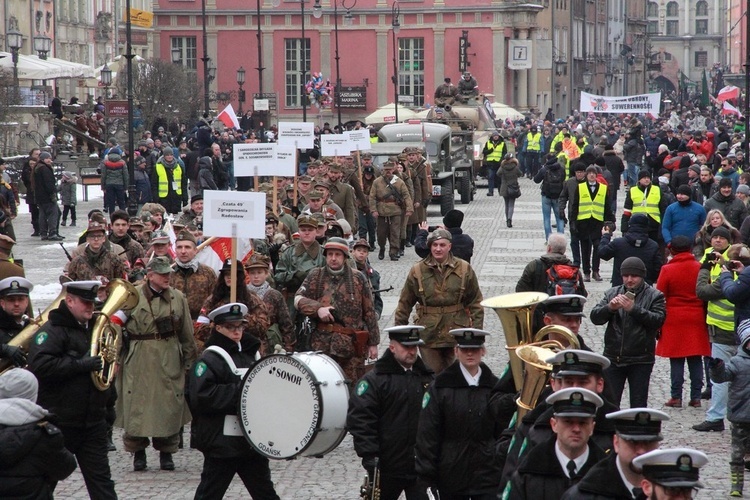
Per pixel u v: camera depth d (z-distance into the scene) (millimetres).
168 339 20922
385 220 48406
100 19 135750
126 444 20969
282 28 149625
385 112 107125
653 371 28953
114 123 95688
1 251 23312
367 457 16094
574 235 42312
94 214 24594
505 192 59219
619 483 10930
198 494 17172
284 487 19609
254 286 21891
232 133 93000
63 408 16797
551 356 13086
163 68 109562
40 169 53969
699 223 36250
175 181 65500
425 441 15383
